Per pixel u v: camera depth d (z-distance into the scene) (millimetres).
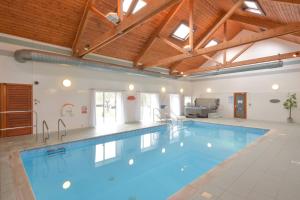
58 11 5668
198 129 8922
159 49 9227
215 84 12500
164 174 3969
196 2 7215
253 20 6723
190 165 4488
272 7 4918
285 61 9445
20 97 6141
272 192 2410
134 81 9930
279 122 9414
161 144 6414
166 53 9742
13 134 6039
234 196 2309
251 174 2975
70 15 5922
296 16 4797
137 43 8375
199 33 8984
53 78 6945
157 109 11141
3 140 5453
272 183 2664
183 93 13273
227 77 11852
